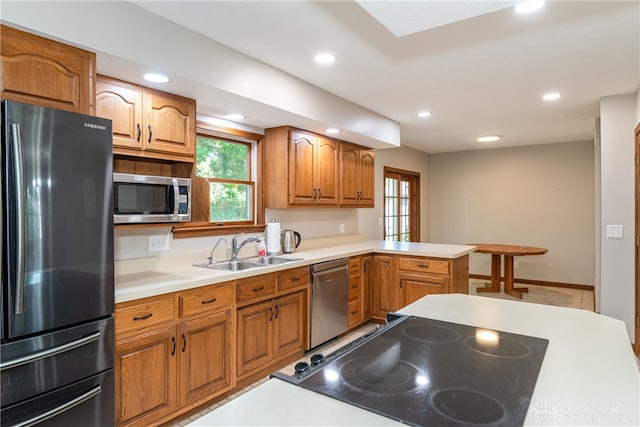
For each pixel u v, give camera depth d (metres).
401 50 2.53
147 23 2.01
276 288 2.91
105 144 1.81
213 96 2.54
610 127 3.52
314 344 3.30
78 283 1.71
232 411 0.83
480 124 4.73
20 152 1.51
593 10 2.03
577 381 0.96
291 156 3.48
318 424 0.78
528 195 6.40
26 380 1.56
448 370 1.04
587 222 5.93
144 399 2.06
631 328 3.43
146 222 2.22
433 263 3.77
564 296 5.50
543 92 3.43
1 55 1.56
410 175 6.70
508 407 0.84
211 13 2.04
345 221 4.84
